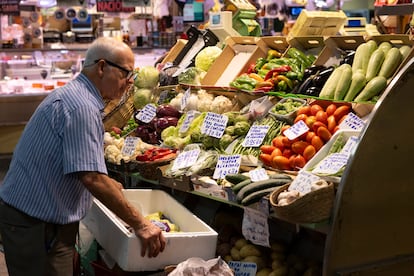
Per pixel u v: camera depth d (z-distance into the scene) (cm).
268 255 343
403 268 281
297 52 406
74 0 760
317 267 322
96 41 300
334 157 291
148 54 763
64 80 725
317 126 317
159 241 298
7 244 301
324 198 256
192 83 454
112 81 297
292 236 357
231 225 377
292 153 321
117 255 315
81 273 421
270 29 796
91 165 278
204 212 406
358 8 900
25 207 290
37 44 734
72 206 297
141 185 457
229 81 438
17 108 711
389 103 262
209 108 407
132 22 775
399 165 271
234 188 304
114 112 483
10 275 306
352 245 265
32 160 289
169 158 383
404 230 280
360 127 312
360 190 262
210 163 347
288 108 352
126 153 424
